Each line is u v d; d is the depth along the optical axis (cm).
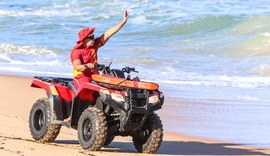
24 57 5791
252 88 4444
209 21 7444
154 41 6769
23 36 6994
